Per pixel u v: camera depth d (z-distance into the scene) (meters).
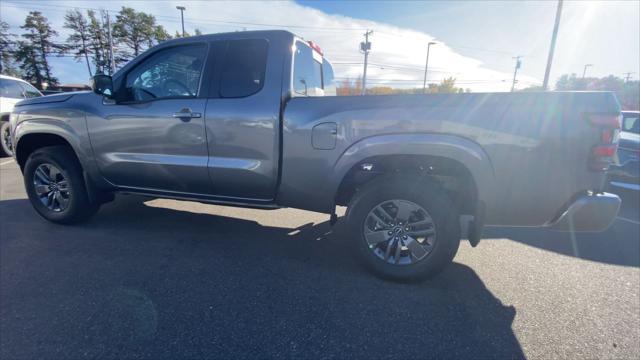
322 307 2.35
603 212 2.28
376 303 2.41
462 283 2.73
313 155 2.68
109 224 3.81
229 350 1.93
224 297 2.44
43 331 2.04
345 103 2.59
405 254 2.71
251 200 3.02
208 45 3.01
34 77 46.00
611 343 2.06
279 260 3.04
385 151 2.49
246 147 2.84
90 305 2.31
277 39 2.88
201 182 3.05
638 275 2.95
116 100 3.13
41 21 44.69
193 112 2.92
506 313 2.34
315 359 1.88
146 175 3.22
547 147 2.27
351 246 2.74
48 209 3.68
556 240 3.75
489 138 2.34
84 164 3.38
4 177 5.98
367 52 31.58
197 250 3.21
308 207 2.88
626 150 5.18
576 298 2.56
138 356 1.86
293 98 2.74
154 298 2.41
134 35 45.59
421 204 2.53
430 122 2.42
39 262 2.89
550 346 2.03
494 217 2.46
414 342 2.03
